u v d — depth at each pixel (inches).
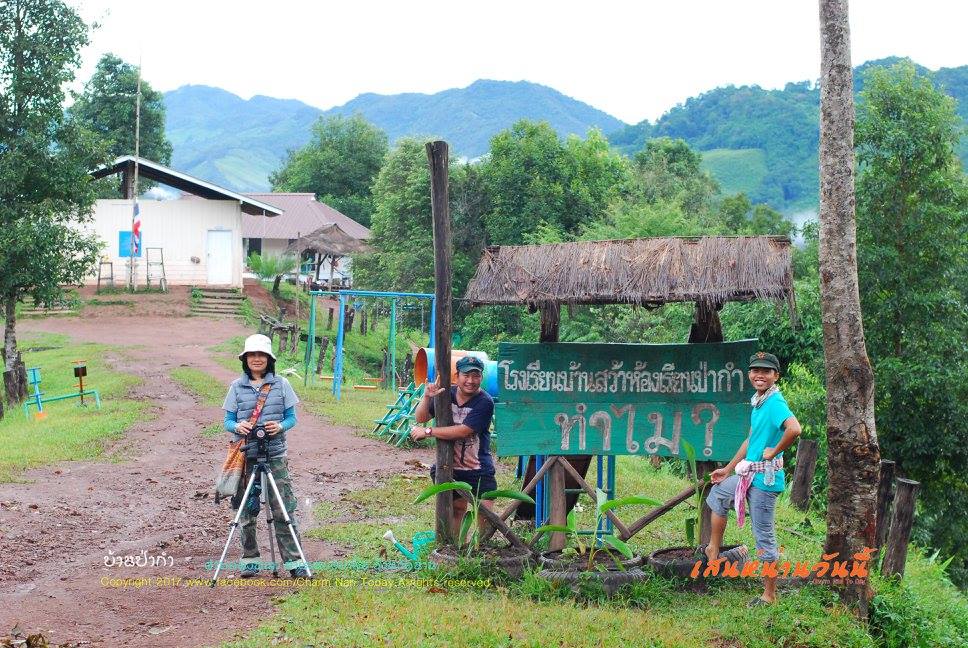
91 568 339.0
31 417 767.7
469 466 340.2
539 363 336.8
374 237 1957.4
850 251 305.9
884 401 690.8
